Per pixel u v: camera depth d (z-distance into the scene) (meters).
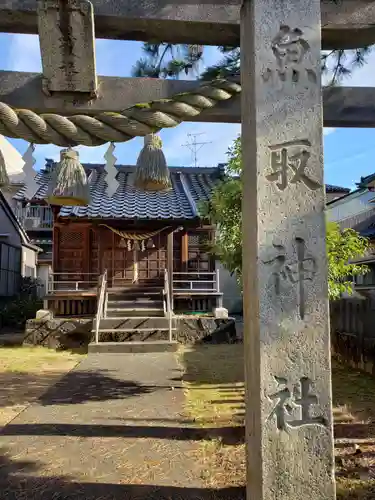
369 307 7.45
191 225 13.68
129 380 7.25
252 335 2.27
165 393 6.29
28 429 4.61
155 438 4.29
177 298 13.61
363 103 3.07
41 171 17.08
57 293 12.99
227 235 6.55
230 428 4.61
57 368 8.60
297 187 2.26
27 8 2.55
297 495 2.12
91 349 10.42
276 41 2.29
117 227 13.77
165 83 2.86
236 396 6.07
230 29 2.66
